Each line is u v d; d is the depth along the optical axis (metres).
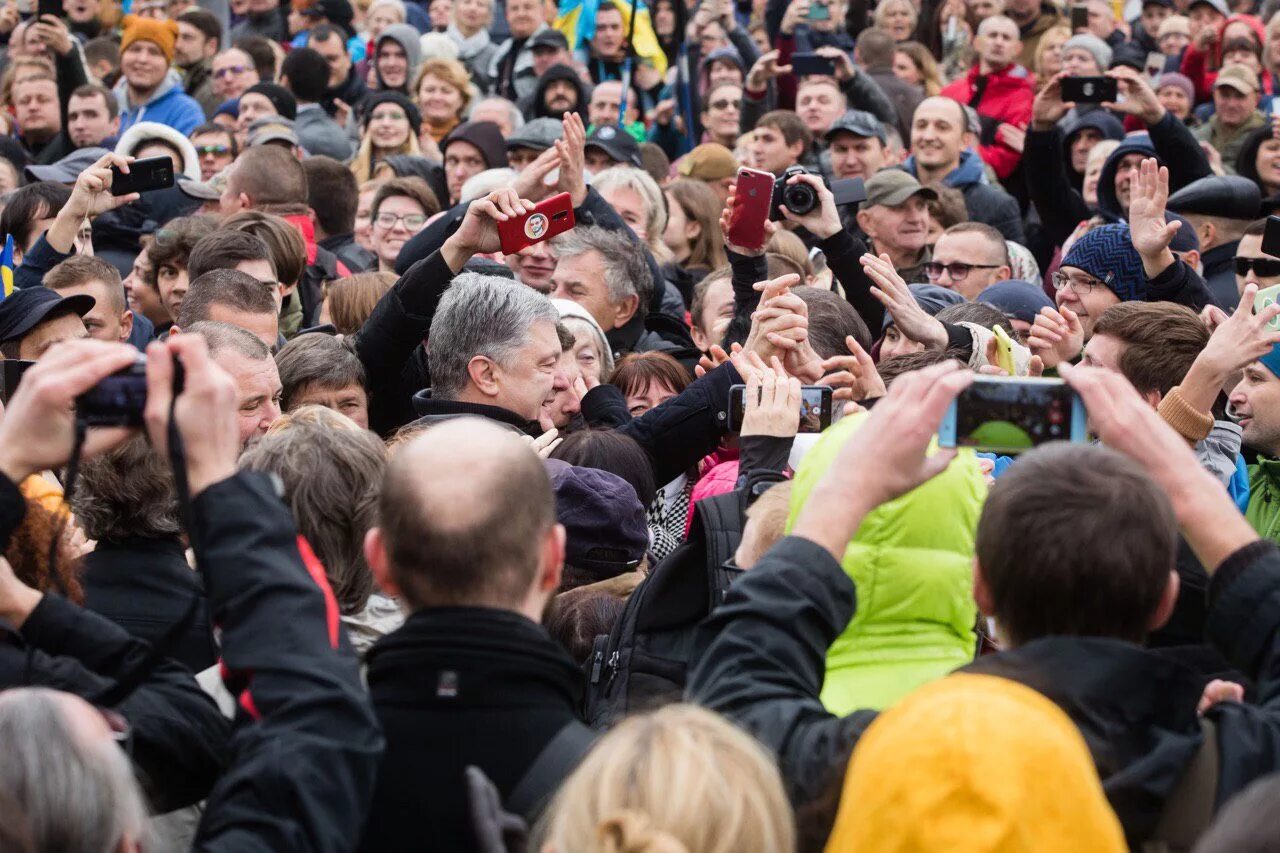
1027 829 2.16
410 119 11.95
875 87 11.33
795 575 2.67
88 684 2.92
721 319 6.72
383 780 2.65
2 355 5.82
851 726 2.55
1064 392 2.74
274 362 5.19
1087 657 2.49
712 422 5.09
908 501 3.00
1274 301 5.32
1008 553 2.56
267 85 11.83
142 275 7.68
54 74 11.67
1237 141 11.73
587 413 5.97
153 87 12.62
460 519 2.69
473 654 2.67
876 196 8.87
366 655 2.77
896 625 3.02
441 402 5.30
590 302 6.98
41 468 2.65
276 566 2.62
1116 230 6.54
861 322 5.57
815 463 3.06
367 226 10.22
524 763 2.65
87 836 2.24
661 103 13.81
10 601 2.89
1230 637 2.65
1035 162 9.47
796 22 13.58
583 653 4.12
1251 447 5.43
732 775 2.19
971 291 8.10
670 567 3.82
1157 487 2.58
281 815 2.46
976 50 12.66
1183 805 2.49
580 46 14.57
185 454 2.63
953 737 2.21
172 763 2.94
